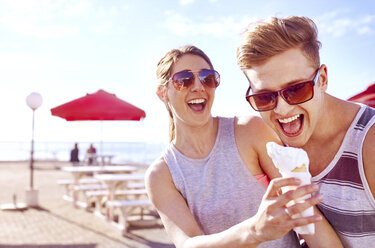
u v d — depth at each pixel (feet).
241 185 6.15
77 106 36.09
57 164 96.02
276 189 4.10
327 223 5.58
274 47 4.80
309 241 5.66
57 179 60.54
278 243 6.03
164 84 6.71
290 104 4.95
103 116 36.29
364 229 5.28
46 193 44.96
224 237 4.67
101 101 36.42
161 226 26.73
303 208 3.89
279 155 4.39
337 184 5.31
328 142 5.39
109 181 27.76
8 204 36.91
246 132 6.39
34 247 22.06
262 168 6.42
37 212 33.12
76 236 24.52
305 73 4.91
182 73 6.34
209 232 6.15
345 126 5.29
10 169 81.00
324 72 5.25
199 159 6.40
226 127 6.60
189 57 6.56
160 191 6.34
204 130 6.47
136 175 30.19
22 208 34.81
